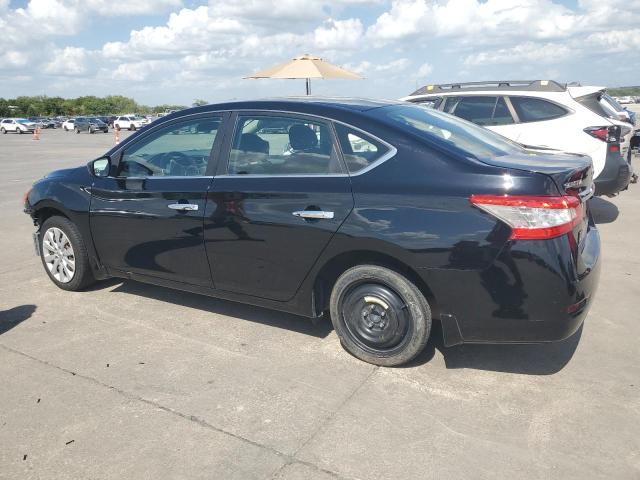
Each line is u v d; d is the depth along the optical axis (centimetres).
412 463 266
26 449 282
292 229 363
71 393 334
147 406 319
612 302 464
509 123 743
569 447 276
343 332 371
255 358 376
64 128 6028
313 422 301
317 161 364
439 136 354
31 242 716
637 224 734
